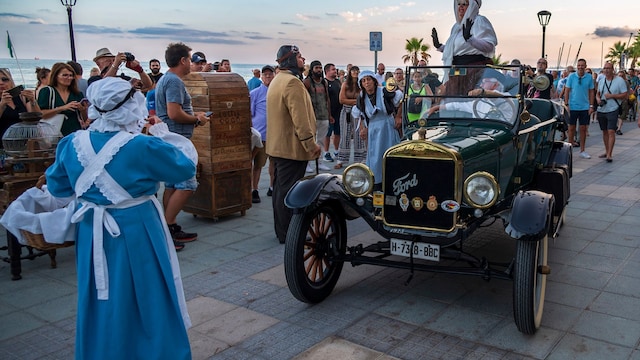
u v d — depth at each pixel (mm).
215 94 6246
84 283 2666
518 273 3494
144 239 2697
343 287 4574
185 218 6809
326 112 9805
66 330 3863
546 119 5664
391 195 4008
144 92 6863
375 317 3994
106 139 2641
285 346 3582
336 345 3564
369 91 6449
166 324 2721
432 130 4539
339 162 10023
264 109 7754
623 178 8672
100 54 7055
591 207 6934
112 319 2621
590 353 3422
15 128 5176
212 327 3865
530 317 3506
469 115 4785
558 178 4973
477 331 3748
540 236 3439
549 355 3410
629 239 5645
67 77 6133
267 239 5910
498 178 4352
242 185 6734
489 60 5453
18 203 3938
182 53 5480
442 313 4039
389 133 6484
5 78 5797
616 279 4605
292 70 5328
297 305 4227
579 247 5426
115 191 2623
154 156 2652
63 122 6117
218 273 4922
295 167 5465
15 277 4773
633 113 18266
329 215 4395
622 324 3799
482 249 5449
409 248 3949
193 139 6445
